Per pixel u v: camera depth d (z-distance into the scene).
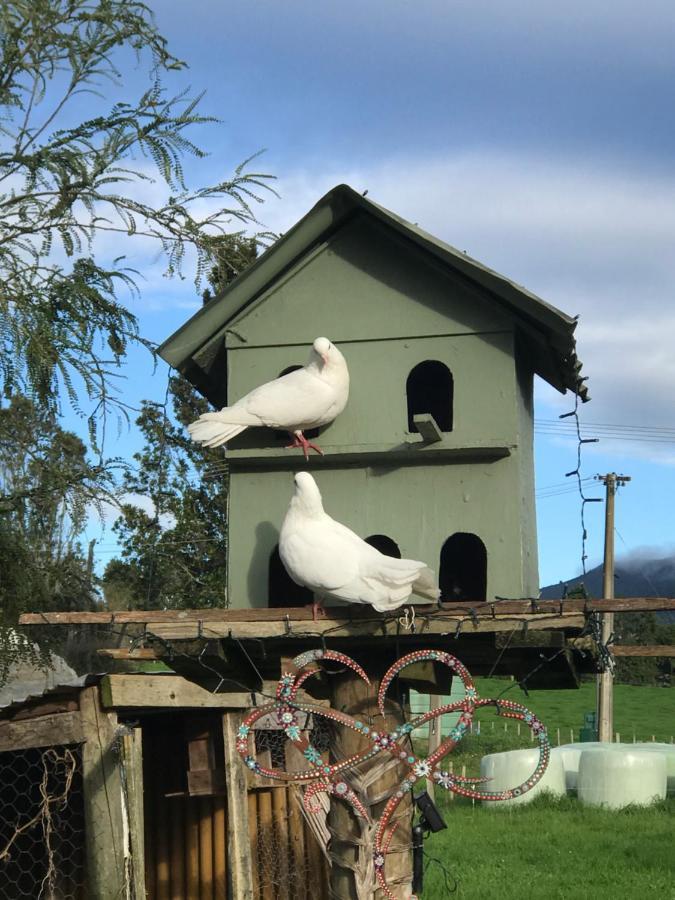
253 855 4.55
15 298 3.19
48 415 3.25
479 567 3.96
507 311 3.48
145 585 6.64
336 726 3.28
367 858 3.09
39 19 3.31
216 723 4.34
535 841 7.14
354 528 3.47
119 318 3.33
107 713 4.06
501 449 3.39
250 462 3.53
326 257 3.60
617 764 8.64
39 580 3.29
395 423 3.49
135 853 3.97
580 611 2.91
